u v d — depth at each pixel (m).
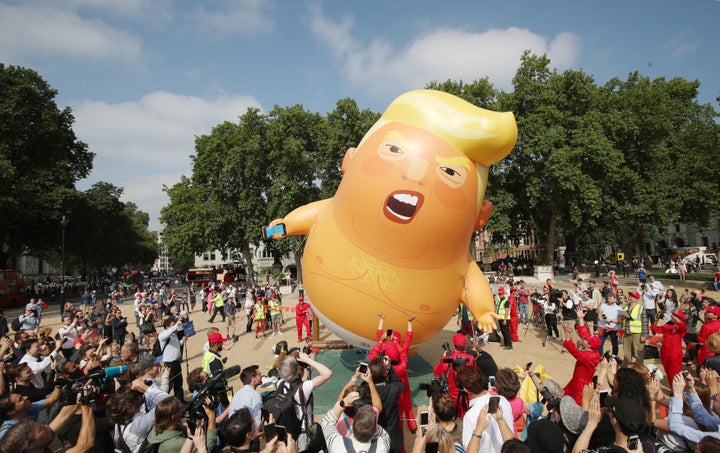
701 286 24.86
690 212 36.81
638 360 9.80
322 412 7.07
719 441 3.03
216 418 4.63
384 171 6.56
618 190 35.50
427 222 6.47
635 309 9.84
